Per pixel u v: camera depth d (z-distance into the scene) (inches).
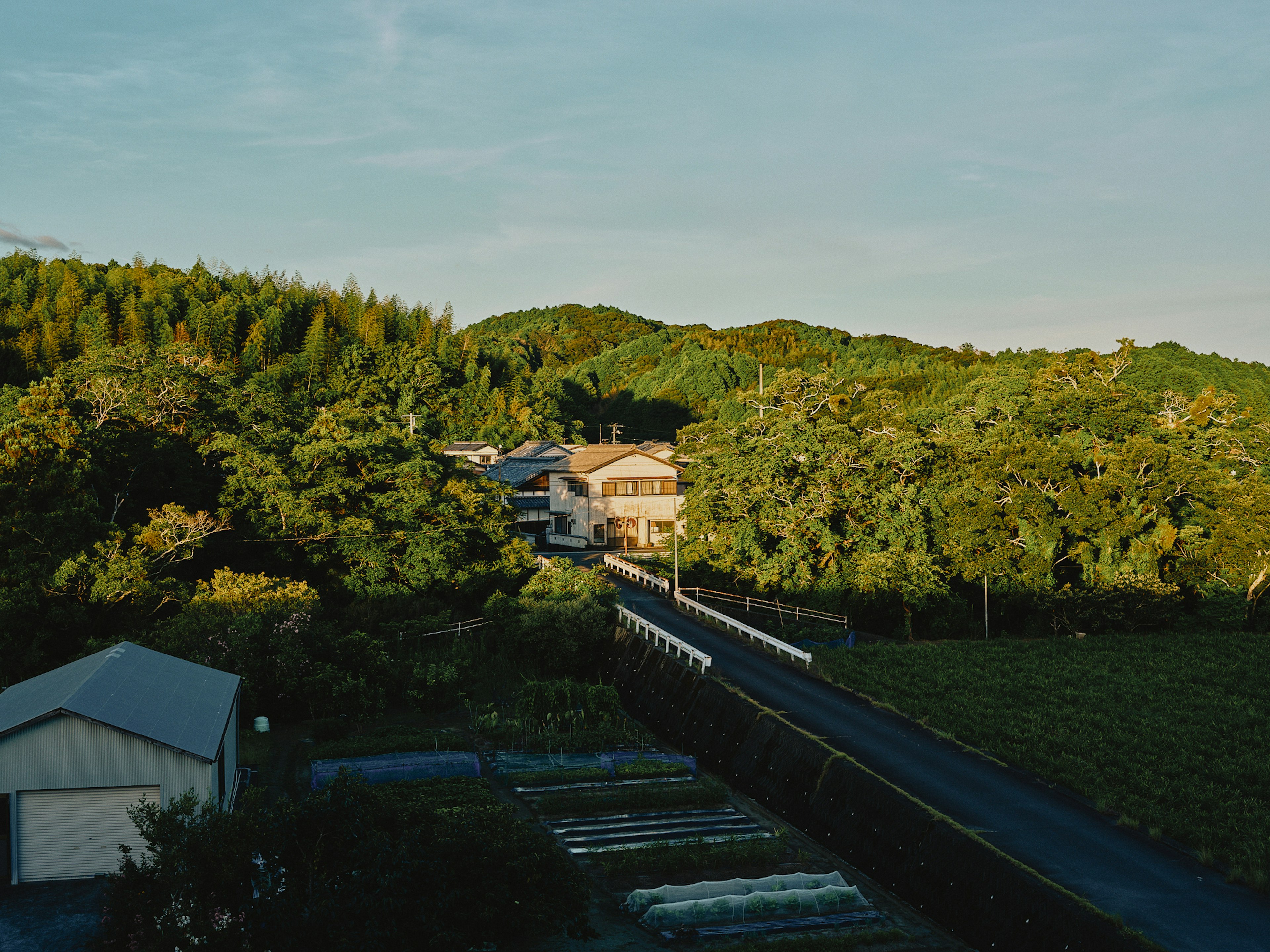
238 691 998.4
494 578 1898.4
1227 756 940.0
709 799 1007.6
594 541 2655.0
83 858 736.3
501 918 594.9
